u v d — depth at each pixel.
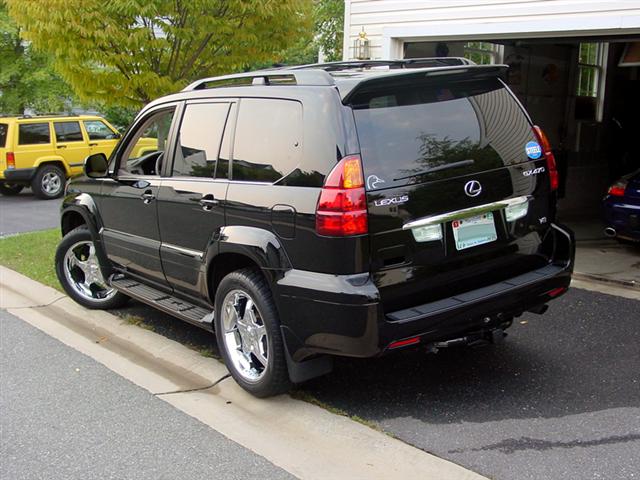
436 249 3.74
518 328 5.33
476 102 4.07
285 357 4.00
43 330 5.86
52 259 8.20
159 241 5.02
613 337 5.10
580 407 3.99
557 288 4.21
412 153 3.71
